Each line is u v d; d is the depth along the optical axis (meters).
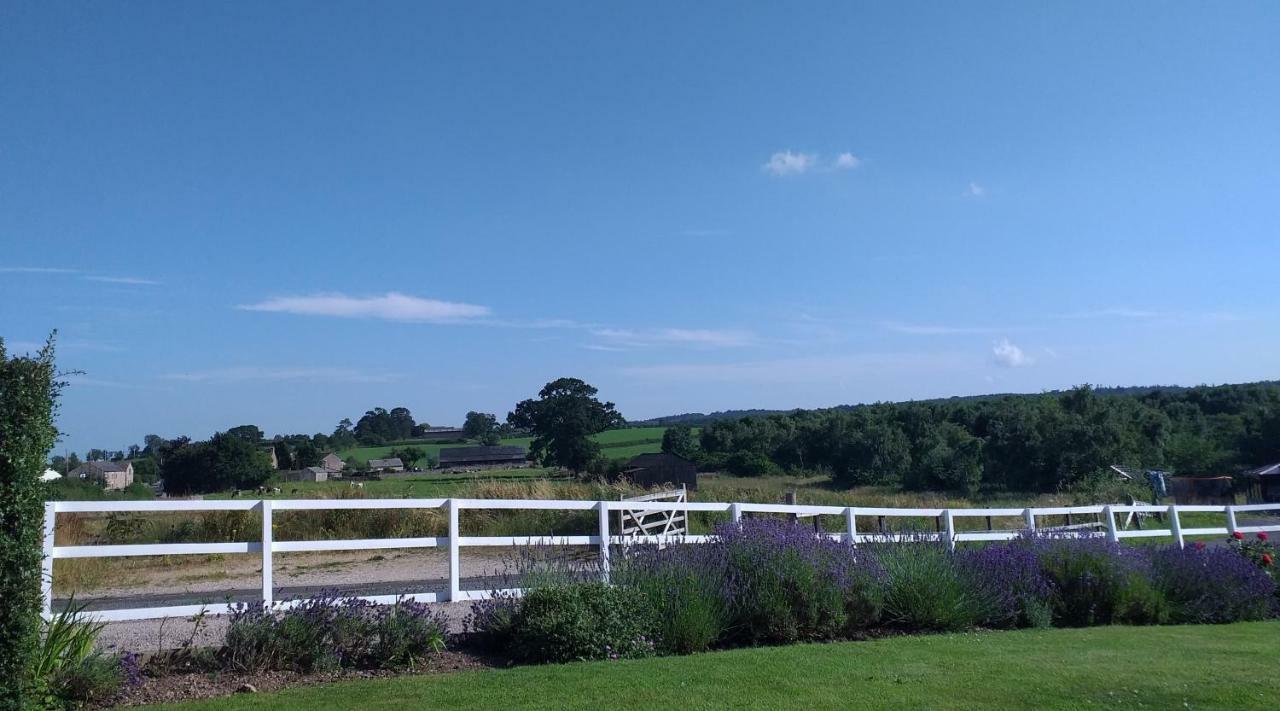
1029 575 11.63
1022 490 49.09
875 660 8.48
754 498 25.44
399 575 13.77
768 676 7.66
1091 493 31.23
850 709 6.57
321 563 15.55
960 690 7.20
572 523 18.56
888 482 54.69
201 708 6.64
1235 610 12.47
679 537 11.77
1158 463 49.47
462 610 10.09
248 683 7.44
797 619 10.01
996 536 15.82
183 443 40.25
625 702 6.73
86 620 8.23
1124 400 55.94
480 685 7.32
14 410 6.16
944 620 10.65
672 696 6.92
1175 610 12.29
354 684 7.45
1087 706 6.77
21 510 6.18
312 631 8.04
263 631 7.89
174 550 9.21
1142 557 12.84
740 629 9.83
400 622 8.40
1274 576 13.63
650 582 9.53
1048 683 7.50
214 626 8.91
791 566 10.17
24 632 6.18
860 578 10.51
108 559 14.60
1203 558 13.12
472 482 22.36
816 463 60.91
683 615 9.16
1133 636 10.52
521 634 8.68
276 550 9.73
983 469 51.47
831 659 8.50
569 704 6.66
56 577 12.33
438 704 6.69
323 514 17.53
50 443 6.46
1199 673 8.02
